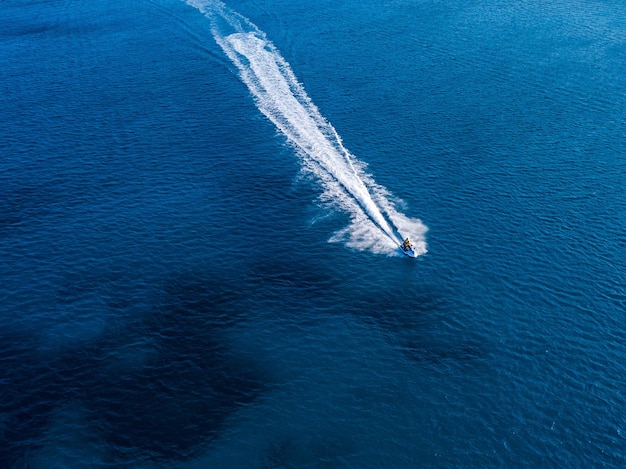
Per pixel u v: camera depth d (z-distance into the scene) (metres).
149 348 90.56
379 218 113.69
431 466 74.94
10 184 123.81
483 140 134.38
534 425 78.94
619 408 80.56
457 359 87.62
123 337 92.38
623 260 103.00
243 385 85.06
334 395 83.44
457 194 118.88
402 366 87.00
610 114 142.75
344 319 94.44
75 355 89.69
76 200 119.69
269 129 140.38
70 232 112.12
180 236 110.75
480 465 74.94
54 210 117.19
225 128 141.12
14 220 114.94
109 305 97.75
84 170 127.81
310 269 103.62
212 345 90.81
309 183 123.25
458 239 108.38
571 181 121.31
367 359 88.12
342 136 136.88
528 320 92.94
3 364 88.69
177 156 131.62
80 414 81.69
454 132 137.38
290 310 96.12
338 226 112.50
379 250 106.94
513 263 103.00
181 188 122.31
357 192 120.06
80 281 102.19
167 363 88.31
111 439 78.62
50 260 106.25
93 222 114.25
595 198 116.75
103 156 132.00
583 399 81.75
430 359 87.81
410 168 126.31
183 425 80.12
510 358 87.44
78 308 97.38
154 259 106.00
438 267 102.94
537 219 112.19
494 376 85.06
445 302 96.62
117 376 86.56
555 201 116.31
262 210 116.38
